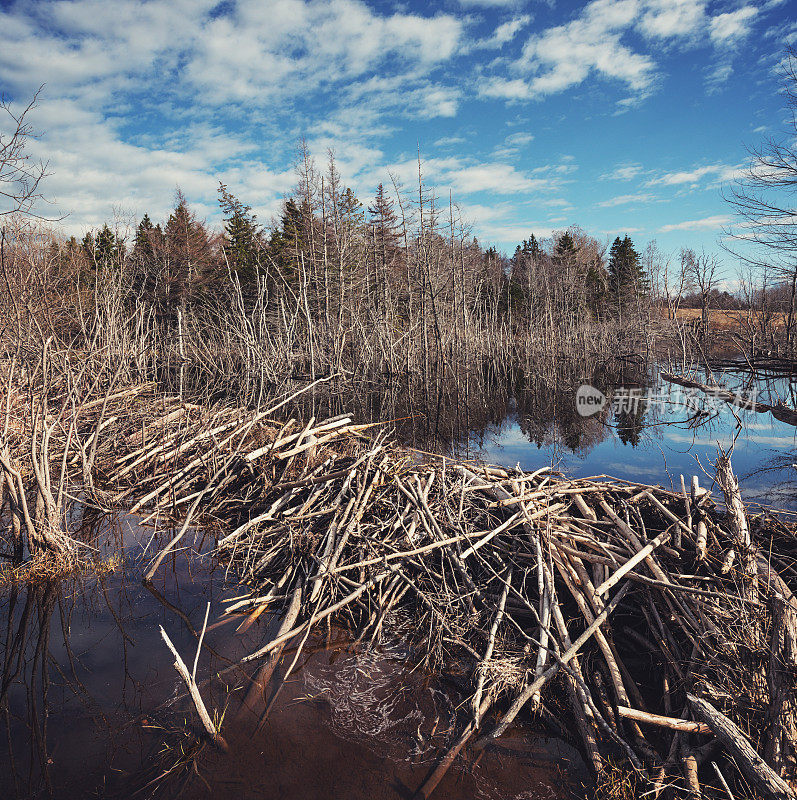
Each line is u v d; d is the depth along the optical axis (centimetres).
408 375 2662
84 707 459
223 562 723
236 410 1195
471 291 3900
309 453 903
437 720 435
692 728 382
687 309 4241
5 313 893
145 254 3538
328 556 604
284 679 485
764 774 312
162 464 988
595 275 5891
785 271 1869
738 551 529
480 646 510
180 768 392
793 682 369
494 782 377
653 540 557
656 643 489
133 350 1831
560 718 432
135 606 622
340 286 3030
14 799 367
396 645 532
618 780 363
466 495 731
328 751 406
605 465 1288
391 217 3838
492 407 2319
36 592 651
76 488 858
